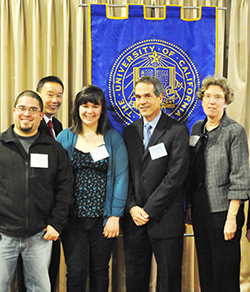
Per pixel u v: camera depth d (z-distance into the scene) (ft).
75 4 9.20
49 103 8.04
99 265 7.64
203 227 7.55
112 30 8.82
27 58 9.36
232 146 7.13
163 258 7.43
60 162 7.11
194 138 7.78
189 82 8.96
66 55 9.14
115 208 7.52
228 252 7.22
